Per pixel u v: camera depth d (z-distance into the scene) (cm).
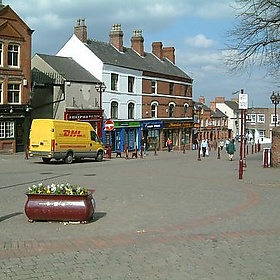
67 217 988
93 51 4581
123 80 4878
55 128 2919
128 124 4950
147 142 5378
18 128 3766
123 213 1127
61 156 2953
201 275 669
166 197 1412
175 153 4941
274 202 1345
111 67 4659
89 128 3247
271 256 774
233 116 10094
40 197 992
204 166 2822
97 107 4453
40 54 4284
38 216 992
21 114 3753
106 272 673
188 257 759
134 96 5078
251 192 1562
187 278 654
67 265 702
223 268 704
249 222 1048
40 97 4241
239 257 765
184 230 953
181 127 6134
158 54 5988
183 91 6203
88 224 989
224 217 1101
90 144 3234
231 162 3247
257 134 10319
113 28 5166
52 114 4184
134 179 1958
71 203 985
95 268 691
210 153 4950
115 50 5109
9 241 838
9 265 695
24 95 3806
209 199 1384
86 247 805
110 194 1459
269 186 1744
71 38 4662
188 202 1320
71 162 3036
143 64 5378
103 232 920
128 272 675
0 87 3644
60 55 4712
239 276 668
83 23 4625
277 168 2595
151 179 1967
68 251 777
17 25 3719
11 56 3716
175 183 1816
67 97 4131
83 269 685
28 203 994
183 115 6216
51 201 988
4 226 962
